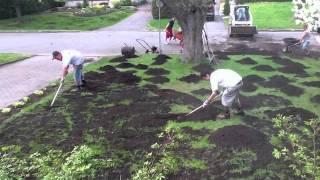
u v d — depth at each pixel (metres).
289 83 12.79
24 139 9.27
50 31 26.91
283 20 26.83
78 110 10.92
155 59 16.33
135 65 15.53
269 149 8.32
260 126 9.52
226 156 8.20
